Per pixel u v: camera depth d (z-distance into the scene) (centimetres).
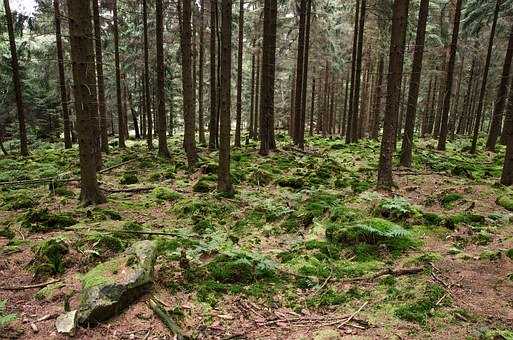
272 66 1900
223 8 1024
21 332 450
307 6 2202
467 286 542
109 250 673
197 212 964
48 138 3183
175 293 538
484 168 1639
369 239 710
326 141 2783
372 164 1708
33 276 598
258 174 1373
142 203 1082
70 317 462
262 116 1905
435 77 3481
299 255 682
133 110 3816
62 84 2389
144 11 2109
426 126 3928
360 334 445
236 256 639
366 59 3244
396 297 521
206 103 4300
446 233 754
